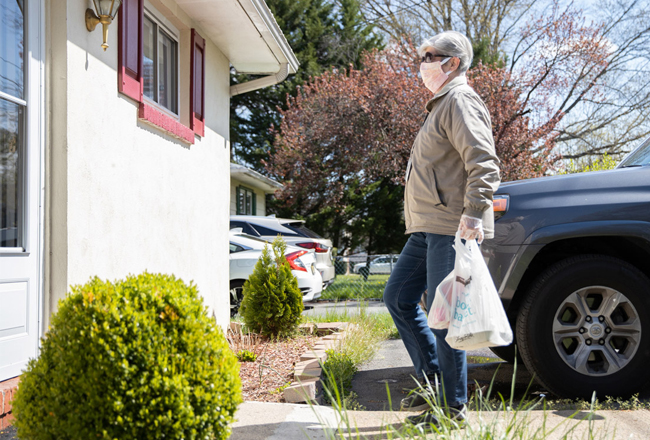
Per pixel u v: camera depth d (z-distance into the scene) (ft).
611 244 13.15
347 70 91.15
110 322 6.61
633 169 12.72
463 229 9.41
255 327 20.48
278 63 25.21
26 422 6.68
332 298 42.73
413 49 69.51
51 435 6.41
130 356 6.49
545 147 67.56
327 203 75.56
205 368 6.87
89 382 6.34
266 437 9.35
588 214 12.23
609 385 12.02
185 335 6.85
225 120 24.53
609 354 12.17
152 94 18.07
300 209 80.12
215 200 22.98
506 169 62.08
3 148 10.85
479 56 77.56
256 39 22.31
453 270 9.65
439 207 10.22
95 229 13.41
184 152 19.53
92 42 13.35
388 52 71.41
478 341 8.98
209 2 18.58
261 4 19.53
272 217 39.22
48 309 12.02
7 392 9.89
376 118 66.80
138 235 15.89
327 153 73.05
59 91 12.16
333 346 17.25
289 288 20.66
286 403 11.84
